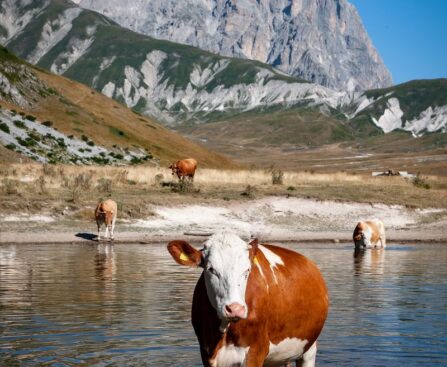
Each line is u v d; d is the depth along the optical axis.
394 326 12.63
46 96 111.19
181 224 37.03
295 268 7.71
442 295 16.30
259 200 42.38
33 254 25.48
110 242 30.95
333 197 43.81
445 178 75.12
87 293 16.09
